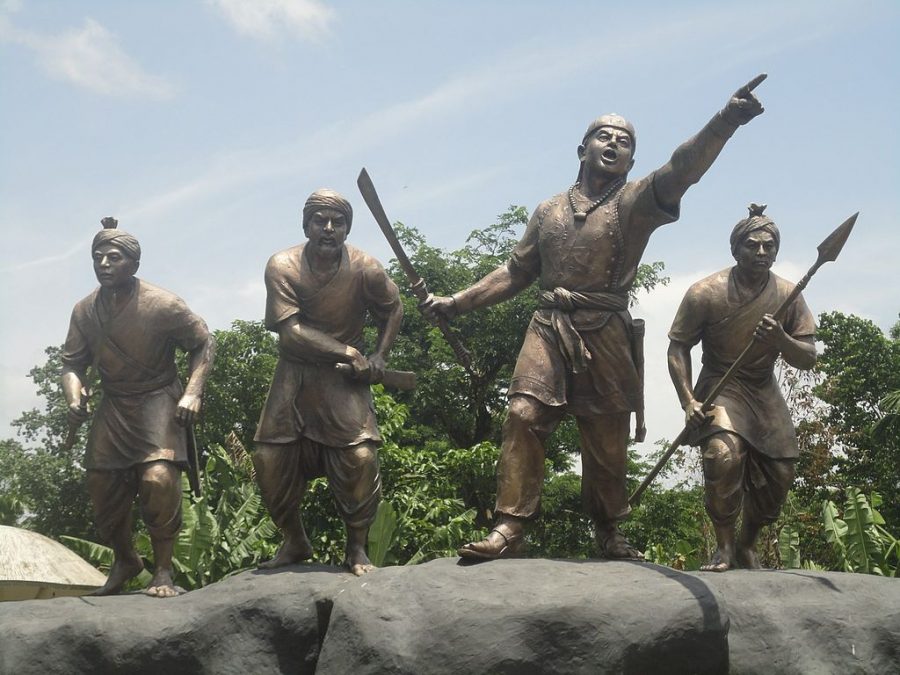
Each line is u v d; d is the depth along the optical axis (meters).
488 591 7.13
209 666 7.63
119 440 8.71
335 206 8.52
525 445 8.16
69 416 8.71
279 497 8.48
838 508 20.14
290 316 8.48
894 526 20.89
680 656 6.93
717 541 8.46
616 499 8.53
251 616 7.70
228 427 20.17
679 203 8.17
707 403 8.46
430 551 15.51
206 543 13.29
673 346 8.88
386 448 16.08
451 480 18.53
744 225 8.76
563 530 22.53
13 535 13.76
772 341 8.28
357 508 8.36
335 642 7.18
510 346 20.98
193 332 8.90
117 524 8.82
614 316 8.31
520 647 6.83
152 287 8.92
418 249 23.50
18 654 7.64
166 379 8.90
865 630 7.40
